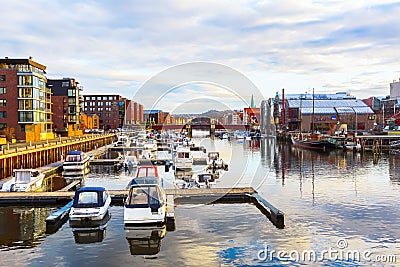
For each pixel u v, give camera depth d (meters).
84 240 17.91
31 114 68.25
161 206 19.44
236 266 15.04
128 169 37.41
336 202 25.42
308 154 59.91
